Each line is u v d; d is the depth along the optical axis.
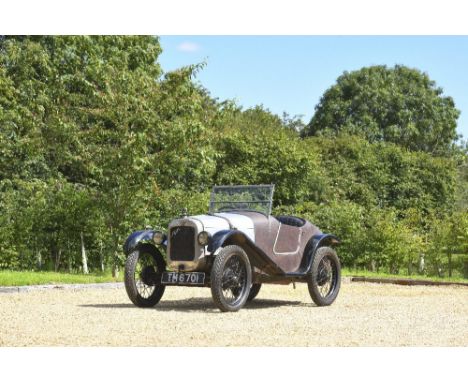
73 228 14.90
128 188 13.44
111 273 14.24
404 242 16.95
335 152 23.72
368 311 8.48
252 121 23.86
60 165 16.59
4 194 15.07
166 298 10.09
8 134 15.99
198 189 17.75
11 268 14.41
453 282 13.16
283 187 19.55
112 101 13.46
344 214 17.31
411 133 34.66
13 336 6.13
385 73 36.75
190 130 13.25
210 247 8.30
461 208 26.44
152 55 18.94
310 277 9.16
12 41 18.38
